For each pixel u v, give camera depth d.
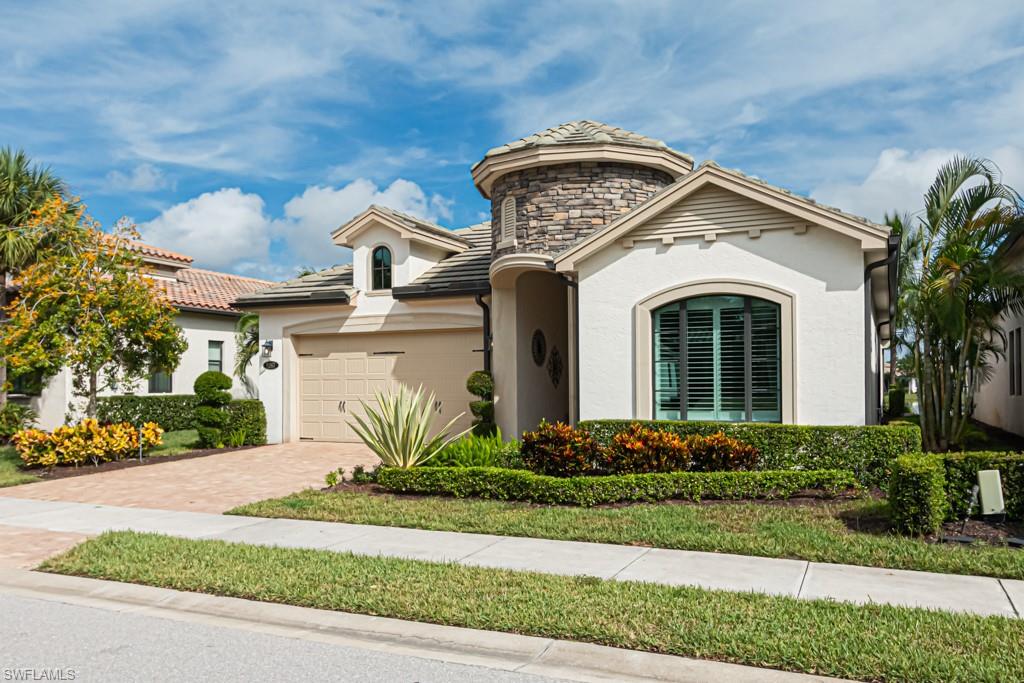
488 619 5.93
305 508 10.60
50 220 16.70
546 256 14.62
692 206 12.98
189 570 7.47
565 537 8.73
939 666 4.84
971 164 14.48
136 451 16.59
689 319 13.10
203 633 6.04
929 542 8.05
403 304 18.06
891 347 20.22
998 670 4.76
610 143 15.09
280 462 15.85
